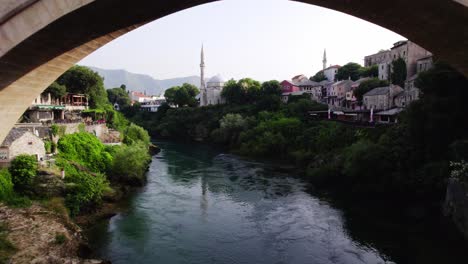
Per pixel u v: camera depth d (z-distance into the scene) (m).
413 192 35.31
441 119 33.47
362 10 16.44
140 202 36.62
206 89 142.62
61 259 21.11
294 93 106.94
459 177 26.53
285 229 29.70
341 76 110.31
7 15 12.77
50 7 12.83
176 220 31.56
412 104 37.34
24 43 13.39
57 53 16.22
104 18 14.70
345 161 42.94
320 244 26.56
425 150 36.12
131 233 28.14
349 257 24.34
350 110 79.44
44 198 28.16
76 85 74.50
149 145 78.75
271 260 24.05
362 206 35.03
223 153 75.44
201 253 25.02
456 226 26.94
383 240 26.75
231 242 27.03
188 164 60.62
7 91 16.95
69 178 31.41
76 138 43.22
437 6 13.18
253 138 75.81
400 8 14.67
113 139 57.59
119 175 42.22
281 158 64.75
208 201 37.81
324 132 59.47
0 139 19.12
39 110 52.81
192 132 106.69
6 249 20.61
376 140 46.62
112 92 160.12
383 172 37.91
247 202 37.56
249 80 117.31
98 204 32.66
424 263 23.09
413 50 66.81
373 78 82.06
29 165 29.03
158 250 25.23
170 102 144.75
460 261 23.09
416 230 28.23
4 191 26.34
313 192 41.16
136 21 16.67
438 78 35.09
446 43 16.44
